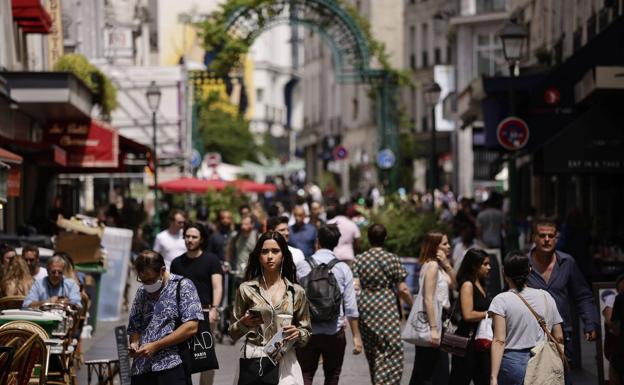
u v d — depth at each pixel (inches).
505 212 2564.0
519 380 824.3
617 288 984.9
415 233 1940.2
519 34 1728.6
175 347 791.7
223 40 3563.0
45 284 1178.6
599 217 2185.0
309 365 986.7
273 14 3582.7
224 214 1780.3
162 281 789.2
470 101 2393.0
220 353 1423.5
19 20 2161.7
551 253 960.3
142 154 2701.8
